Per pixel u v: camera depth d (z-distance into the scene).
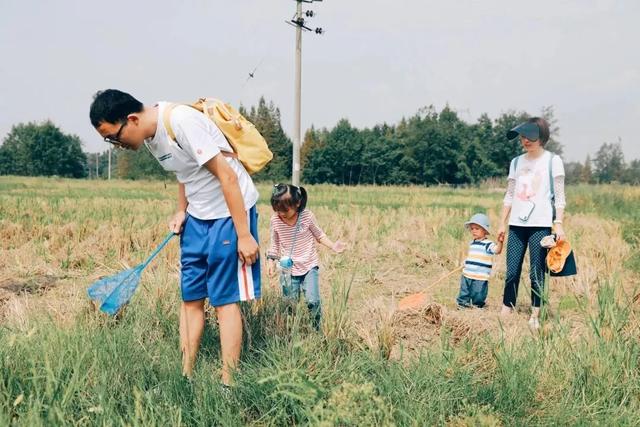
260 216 13.59
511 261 5.41
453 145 89.62
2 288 6.23
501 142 89.19
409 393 3.08
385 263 8.47
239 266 3.42
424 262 8.55
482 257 5.89
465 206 21.56
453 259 8.56
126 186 41.66
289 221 4.79
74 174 104.75
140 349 3.50
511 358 3.36
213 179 3.40
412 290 6.72
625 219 15.00
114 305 3.57
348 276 7.31
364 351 3.62
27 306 4.47
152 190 34.25
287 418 2.99
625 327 3.92
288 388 2.97
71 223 10.62
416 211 17.70
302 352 3.43
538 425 2.90
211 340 4.05
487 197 31.23
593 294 5.87
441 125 90.00
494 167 88.38
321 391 2.89
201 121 3.32
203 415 2.84
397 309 4.81
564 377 3.34
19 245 9.19
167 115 3.27
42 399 2.66
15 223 10.83
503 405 3.11
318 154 94.31
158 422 2.64
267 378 2.86
